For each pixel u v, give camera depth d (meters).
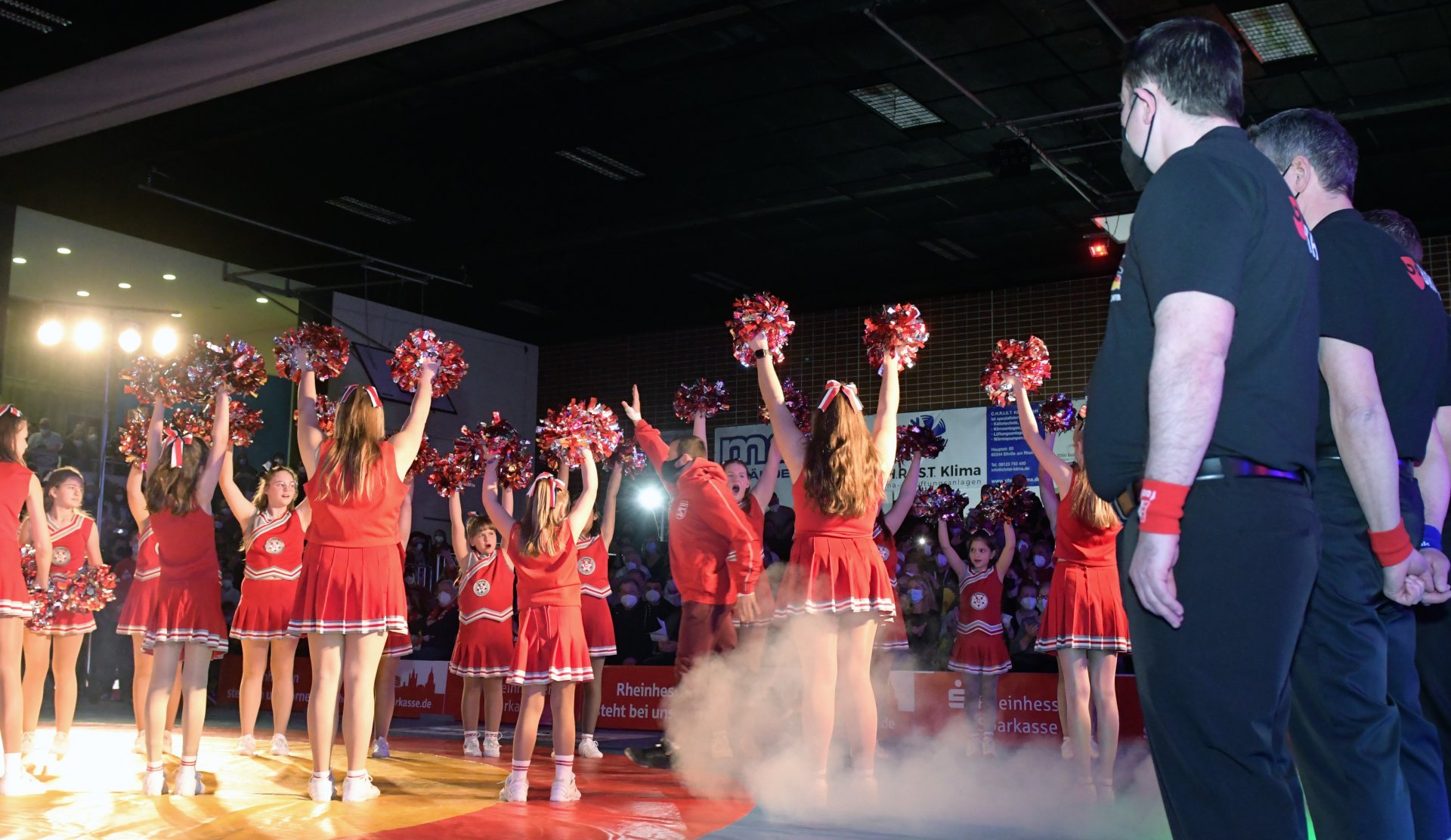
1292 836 1.63
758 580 6.64
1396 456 2.19
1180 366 1.65
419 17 8.95
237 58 9.84
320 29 9.44
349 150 11.50
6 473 4.94
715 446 17.16
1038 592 10.26
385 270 15.10
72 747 6.76
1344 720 2.14
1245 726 1.66
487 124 10.92
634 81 10.05
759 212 13.18
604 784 5.45
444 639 12.15
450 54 9.53
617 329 18.09
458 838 3.75
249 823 4.04
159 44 10.21
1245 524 1.68
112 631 13.45
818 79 10.00
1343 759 2.13
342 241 14.25
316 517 4.69
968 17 8.80
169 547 5.04
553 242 14.26
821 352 16.66
